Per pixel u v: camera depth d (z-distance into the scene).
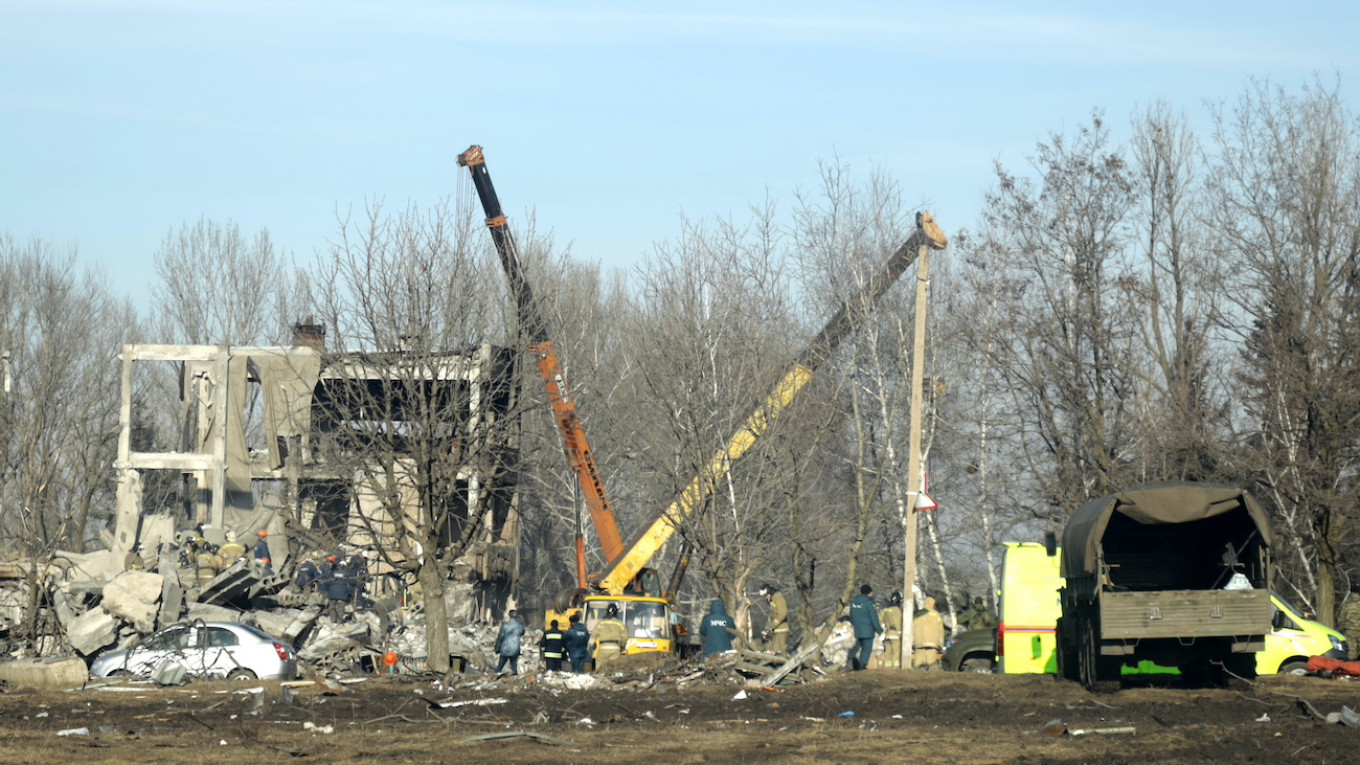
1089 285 155.50
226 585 127.81
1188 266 155.75
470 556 159.38
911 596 101.12
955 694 77.94
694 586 183.50
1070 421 159.12
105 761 49.47
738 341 139.75
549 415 164.12
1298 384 121.56
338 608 132.25
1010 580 91.12
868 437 169.62
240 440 168.38
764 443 130.12
